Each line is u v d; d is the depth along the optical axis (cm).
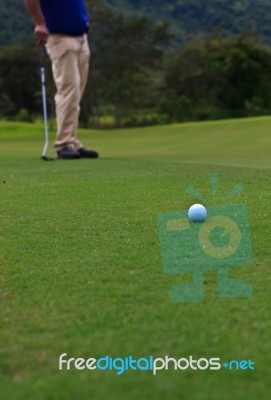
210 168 771
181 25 8038
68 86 1049
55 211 456
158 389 161
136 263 291
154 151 1436
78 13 1038
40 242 347
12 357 183
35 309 227
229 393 158
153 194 531
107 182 632
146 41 5106
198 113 5284
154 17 8075
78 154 1052
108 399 155
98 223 401
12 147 1762
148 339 194
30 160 1023
